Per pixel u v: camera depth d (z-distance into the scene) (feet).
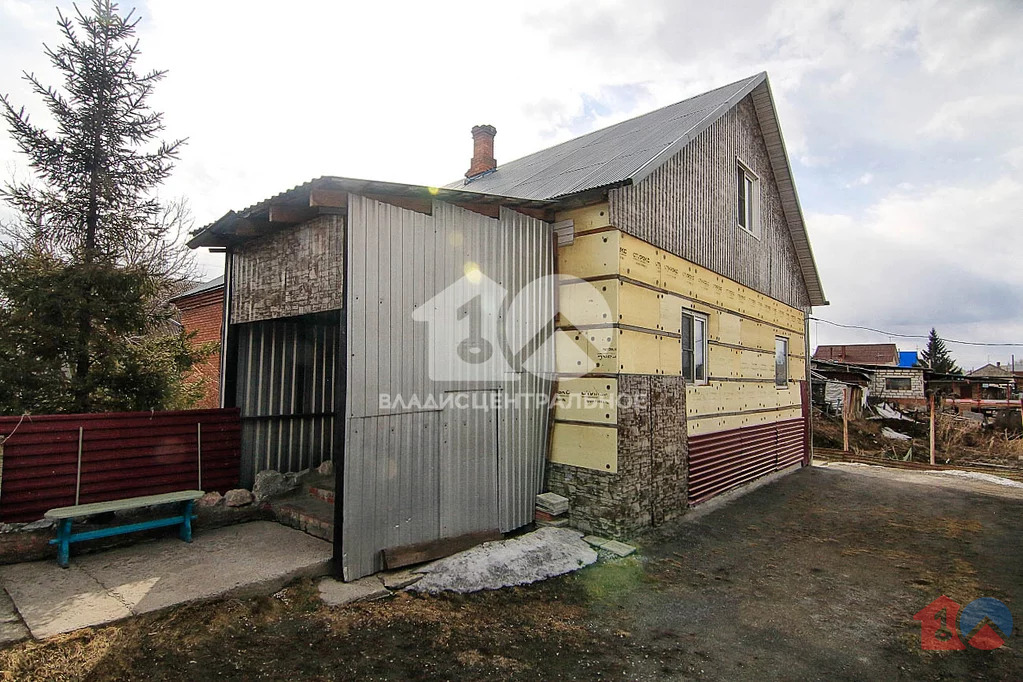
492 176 37.63
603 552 18.38
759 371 33.09
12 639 10.77
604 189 19.75
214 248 22.70
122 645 10.89
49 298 20.47
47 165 22.15
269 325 23.31
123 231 23.26
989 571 17.47
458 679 10.77
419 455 16.66
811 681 11.19
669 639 12.90
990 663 12.02
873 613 14.44
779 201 37.68
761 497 27.61
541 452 21.31
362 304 15.30
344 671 10.76
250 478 21.98
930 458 51.96
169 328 37.47
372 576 15.15
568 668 11.43
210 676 10.25
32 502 15.90
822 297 42.88
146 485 18.51
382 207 16.05
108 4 23.02
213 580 13.76
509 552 17.01
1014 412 72.33
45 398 20.39
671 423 23.12
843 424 60.90
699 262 26.50
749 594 15.58
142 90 23.61
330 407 25.18
